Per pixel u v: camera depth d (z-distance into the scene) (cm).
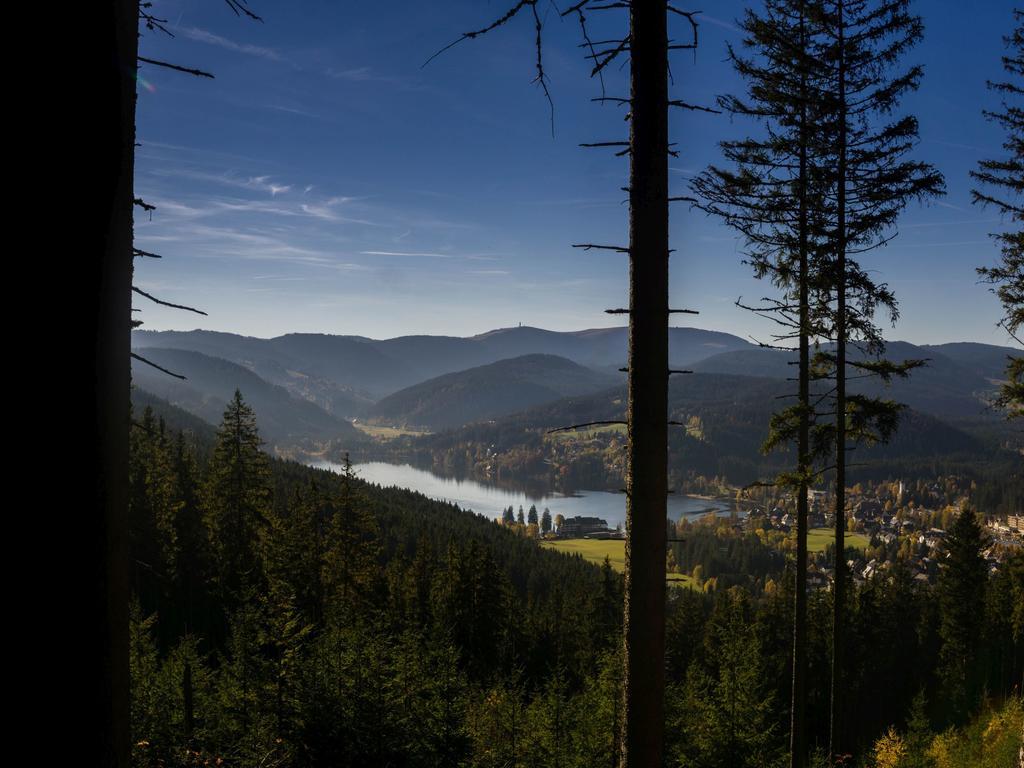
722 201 1212
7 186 123
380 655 1441
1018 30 1504
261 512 2959
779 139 1212
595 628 3678
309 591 2947
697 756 1633
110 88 139
